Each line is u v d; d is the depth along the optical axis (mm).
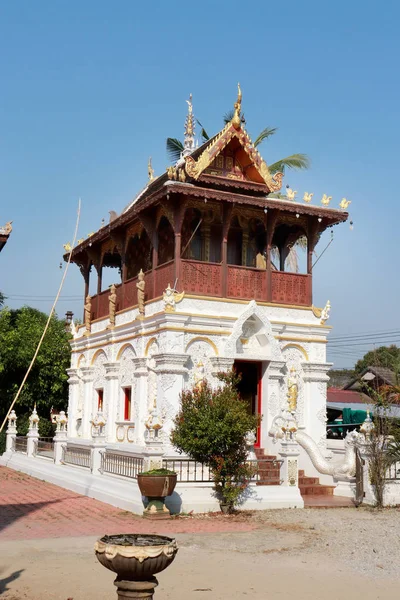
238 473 16453
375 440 18234
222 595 9555
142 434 21531
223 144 21984
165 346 20391
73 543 12820
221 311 21312
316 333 22703
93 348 26453
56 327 36531
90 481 19516
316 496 19125
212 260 23547
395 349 46469
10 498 18812
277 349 21625
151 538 8305
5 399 33781
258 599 9398
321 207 22500
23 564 11102
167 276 21469
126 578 7617
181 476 17078
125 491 17234
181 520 15414
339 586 10203
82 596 9328
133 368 22906
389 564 11688
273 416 21438
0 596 9312
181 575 10586
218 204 21625
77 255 28906
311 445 20609
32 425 26312
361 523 15406
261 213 22438
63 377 34094
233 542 13109
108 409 24125
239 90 22094
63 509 16875
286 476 17625
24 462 25812
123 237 25156
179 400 20062
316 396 22438
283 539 13469
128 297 24188
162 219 23969
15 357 33031
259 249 24406
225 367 20750
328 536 13852
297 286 22859
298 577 10633
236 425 16188
